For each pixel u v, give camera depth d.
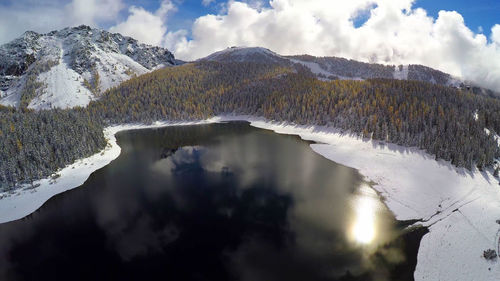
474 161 64.44
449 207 45.78
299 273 31.66
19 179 62.06
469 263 31.47
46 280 31.97
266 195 53.69
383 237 38.28
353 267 32.28
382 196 51.84
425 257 33.38
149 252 36.66
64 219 46.44
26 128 92.12
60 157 71.94
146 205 50.84
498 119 89.19
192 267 33.38
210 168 71.56
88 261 35.16
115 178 65.88
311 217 44.66
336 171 66.75
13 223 45.84
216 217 45.53
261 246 37.16
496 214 41.50
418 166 66.75
